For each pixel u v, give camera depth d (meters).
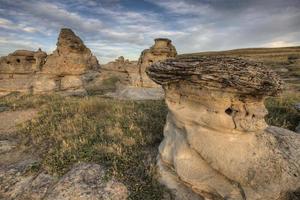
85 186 7.28
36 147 10.91
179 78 7.25
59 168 8.55
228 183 6.43
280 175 6.49
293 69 46.44
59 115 14.75
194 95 7.25
